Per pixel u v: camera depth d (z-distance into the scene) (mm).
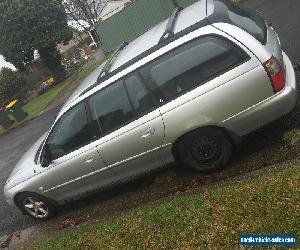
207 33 5039
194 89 5141
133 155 5750
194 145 5500
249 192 4617
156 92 5332
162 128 5402
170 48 5207
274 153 5461
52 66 26500
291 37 9766
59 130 6129
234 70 4977
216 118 5172
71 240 5488
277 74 4980
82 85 6348
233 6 5676
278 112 5125
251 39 4980
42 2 25266
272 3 14438
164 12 21047
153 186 6172
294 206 4105
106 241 5062
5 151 14422
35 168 6469
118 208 6109
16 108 18062
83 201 6867
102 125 5773
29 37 25219
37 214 6859
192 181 5750
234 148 5844
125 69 5508
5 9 24625
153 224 4922
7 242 6703
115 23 21922
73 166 6145
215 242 4133
